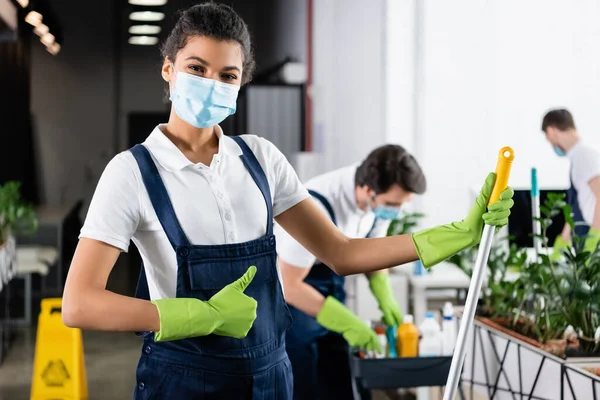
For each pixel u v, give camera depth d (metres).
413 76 7.32
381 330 3.53
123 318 1.72
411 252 1.94
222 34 1.83
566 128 4.64
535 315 3.22
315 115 8.91
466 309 1.85
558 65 7.18
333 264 2.02
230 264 1.87
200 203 1.86
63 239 8.12
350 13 7.89
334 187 3.48
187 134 1.91
